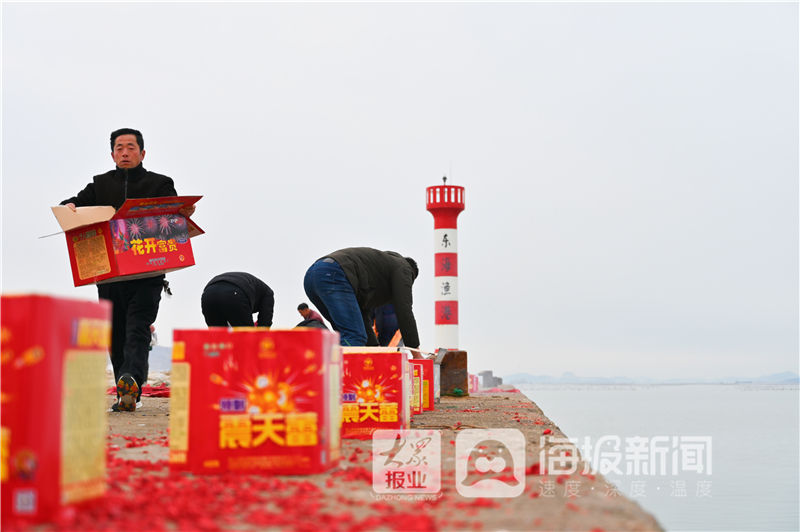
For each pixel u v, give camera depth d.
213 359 4.42
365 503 3.74
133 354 7.96
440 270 46.31
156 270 7.28
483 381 41.66
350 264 9.38
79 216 7.07
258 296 9.41
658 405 39.91
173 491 3.79
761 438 17.08
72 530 2.99
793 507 7.78
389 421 6.37
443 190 46.16
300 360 4.44
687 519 7.16
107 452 5.05
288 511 3.46
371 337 9.77
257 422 4.41
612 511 3.60
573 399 51.66
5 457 3.02
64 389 3.12
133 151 8.11
